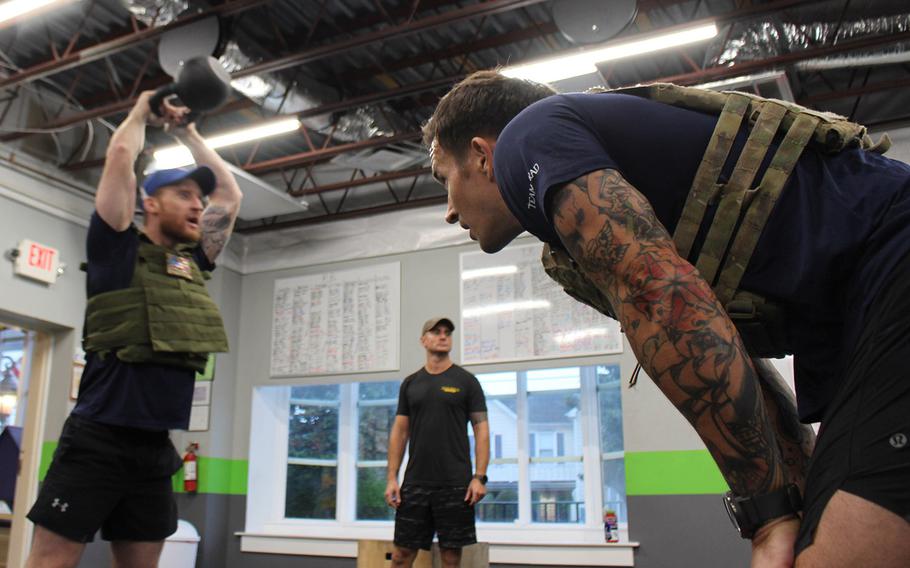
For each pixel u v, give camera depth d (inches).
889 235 27.2
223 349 86.1
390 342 251.4
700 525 205.3
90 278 81.7
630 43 172.2
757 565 25.9
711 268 29.2
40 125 220.2
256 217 264.2
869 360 25.8
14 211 218.5
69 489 76.7
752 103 30.3
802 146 29.0
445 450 169.3
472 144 35.4
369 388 266.1
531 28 208.4
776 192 28.6
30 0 166.7
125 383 79.0
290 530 258.1
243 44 198.5
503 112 34.9
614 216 27.2
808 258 28.2
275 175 283.3
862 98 217.0
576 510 227.9
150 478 82.3
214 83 98.7
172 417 82.0
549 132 29.8
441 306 247.3
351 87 234.4
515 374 243.1
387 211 261.1
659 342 25.6
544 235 33.3
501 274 241.3
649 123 30.7
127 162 81.1
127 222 80.4
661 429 214.1
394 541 168.4
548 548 214.5
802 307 29.3
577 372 237.0
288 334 268.5
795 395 36.0
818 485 25.6
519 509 233.5
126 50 215.5
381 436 260.4
